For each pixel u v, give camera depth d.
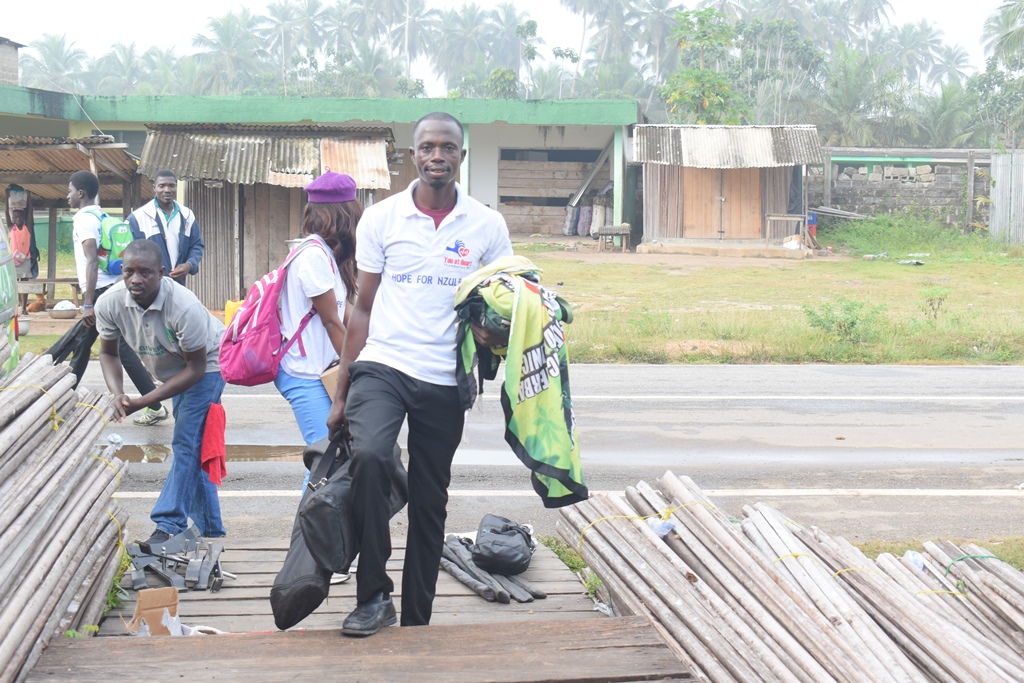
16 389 4.30
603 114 28.80
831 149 31.14
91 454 4.68
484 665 3.35
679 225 27.97
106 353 5.36
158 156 17.08
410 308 3.69
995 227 30.28
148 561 4.82
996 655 3.76
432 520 3.85
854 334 14.09
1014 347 13.91
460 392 3.58
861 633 3.79
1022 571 5.13
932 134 53.75
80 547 4.16
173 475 5.22
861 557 4.50
